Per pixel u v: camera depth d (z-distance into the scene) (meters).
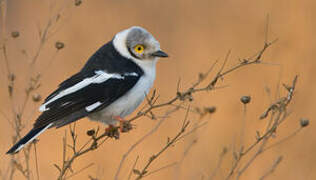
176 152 12.71
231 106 13.95
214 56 16.02
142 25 17.72
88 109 9.32
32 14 18.03
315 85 14.16
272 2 16.27
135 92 9.66
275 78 14.62
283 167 12.53
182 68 16.05
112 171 12.33
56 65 16.16
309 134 13.18
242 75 15.12
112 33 16.98
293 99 13.80
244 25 16.56
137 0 18.17
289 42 15.04
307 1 15.47
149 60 9.78
